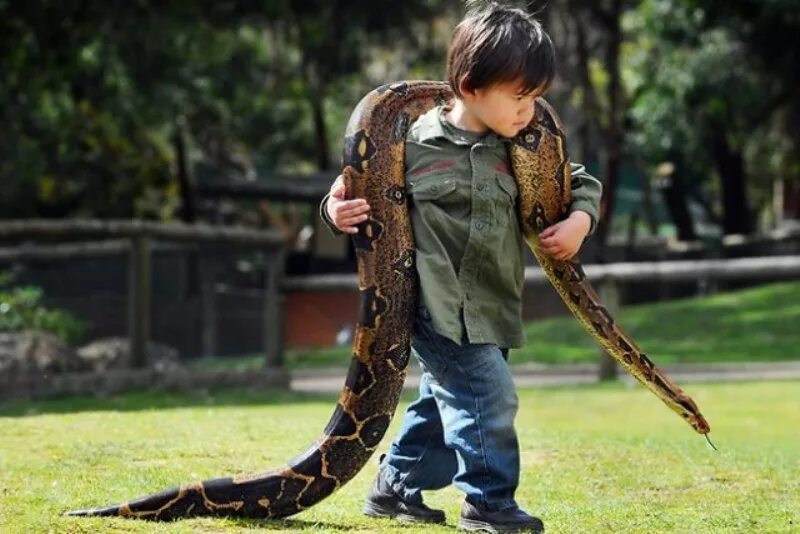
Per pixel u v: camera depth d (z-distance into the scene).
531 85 5.07
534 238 5.45
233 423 8.76
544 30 5.19
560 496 6.55
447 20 40.28
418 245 5.28
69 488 6.12
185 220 36.31
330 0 34.44
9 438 7.72
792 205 54.16
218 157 46.44
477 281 5.30
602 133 36.97
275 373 15.95
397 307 5.24
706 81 31.12
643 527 5.64
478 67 5.04
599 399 13.70
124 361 15.63
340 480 5.37
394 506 5.69
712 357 20.14
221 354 20.64
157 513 5.39
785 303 25.84
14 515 5.45
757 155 43.12
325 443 5.34
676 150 36.50
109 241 20.25
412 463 5.64
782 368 18.41
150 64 27.14
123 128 30.64
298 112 46.00
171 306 19.91
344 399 5.31
